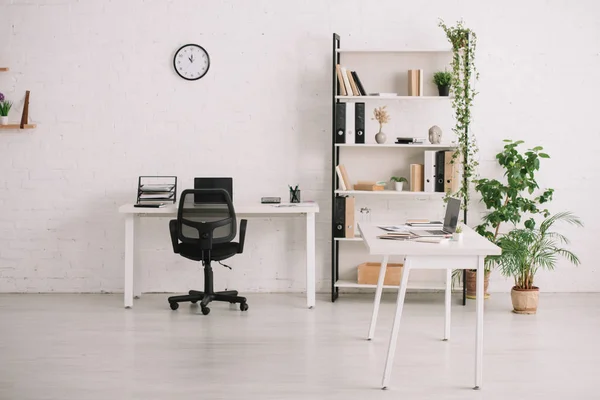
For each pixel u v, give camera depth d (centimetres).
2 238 648
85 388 397
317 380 411
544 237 641
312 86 641
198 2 638
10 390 394
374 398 382
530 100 638
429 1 634
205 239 562
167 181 645
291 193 624
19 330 520
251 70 641
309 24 639
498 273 646
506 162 616
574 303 605
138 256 639
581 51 634
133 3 638
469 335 505
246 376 418
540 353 463
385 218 647
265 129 644
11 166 645
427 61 638
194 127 644
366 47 625
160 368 433
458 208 435
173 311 580
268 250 651
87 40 640
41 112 643
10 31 639
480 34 635
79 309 587
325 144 644
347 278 651
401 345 481
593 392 391
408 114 642
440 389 395
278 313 573
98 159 645
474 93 614
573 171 640
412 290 650
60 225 648
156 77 642
